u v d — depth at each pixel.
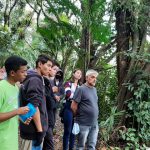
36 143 1.66
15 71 1.30
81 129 2.24
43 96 1.67
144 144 2.73
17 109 1.28
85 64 3.35
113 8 3.11
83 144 2.27
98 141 2.82
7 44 4.16
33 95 1.56
